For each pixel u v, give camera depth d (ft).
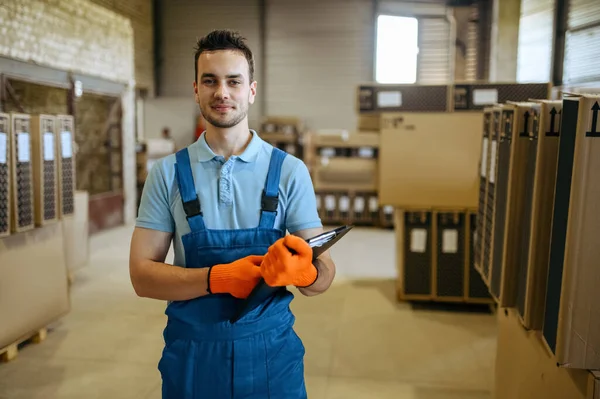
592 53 16.39
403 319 10.72
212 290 3.61
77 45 16.31
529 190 4.58
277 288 3.78
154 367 8.46
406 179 10.81
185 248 3.87
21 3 13.53
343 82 28.91
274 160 3.96
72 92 16.24
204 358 3.81
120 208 20.18
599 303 3.66
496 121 5.62
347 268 14.73
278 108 29.63
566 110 3.78
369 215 21.36
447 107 11.83
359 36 28.45
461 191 10.72
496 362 6.50
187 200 3.84
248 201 3.89
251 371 3.81
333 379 8.14
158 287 3.70
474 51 22.30
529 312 4.50
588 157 3.51
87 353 8.98
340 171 21.12
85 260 13.42
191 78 30.01
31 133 9.05
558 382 4.25
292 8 28.81
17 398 7.45
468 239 11.09
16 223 8.46
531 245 4.39
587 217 3.58
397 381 8.09
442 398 7.58
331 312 11.09
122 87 19.83
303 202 3.98
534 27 19.84
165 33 29.89
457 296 11.24
